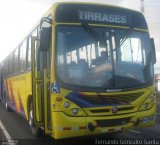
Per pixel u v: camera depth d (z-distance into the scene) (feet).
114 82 28.68
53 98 27.61
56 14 28.73
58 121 27.20
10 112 64.90
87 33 29.07
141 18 31.68
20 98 45.09
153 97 30.48
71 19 28.94
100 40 29.27
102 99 27.96
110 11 30.14
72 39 28.58
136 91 29.30
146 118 29.53
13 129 42.52
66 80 27.68
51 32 28.71
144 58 30.89
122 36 30.14
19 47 47.34
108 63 28.99
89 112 27.48
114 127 27.96
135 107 29.14
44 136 36.06
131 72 29.68
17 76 48.11
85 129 27.14
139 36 31.09
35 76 32.76
